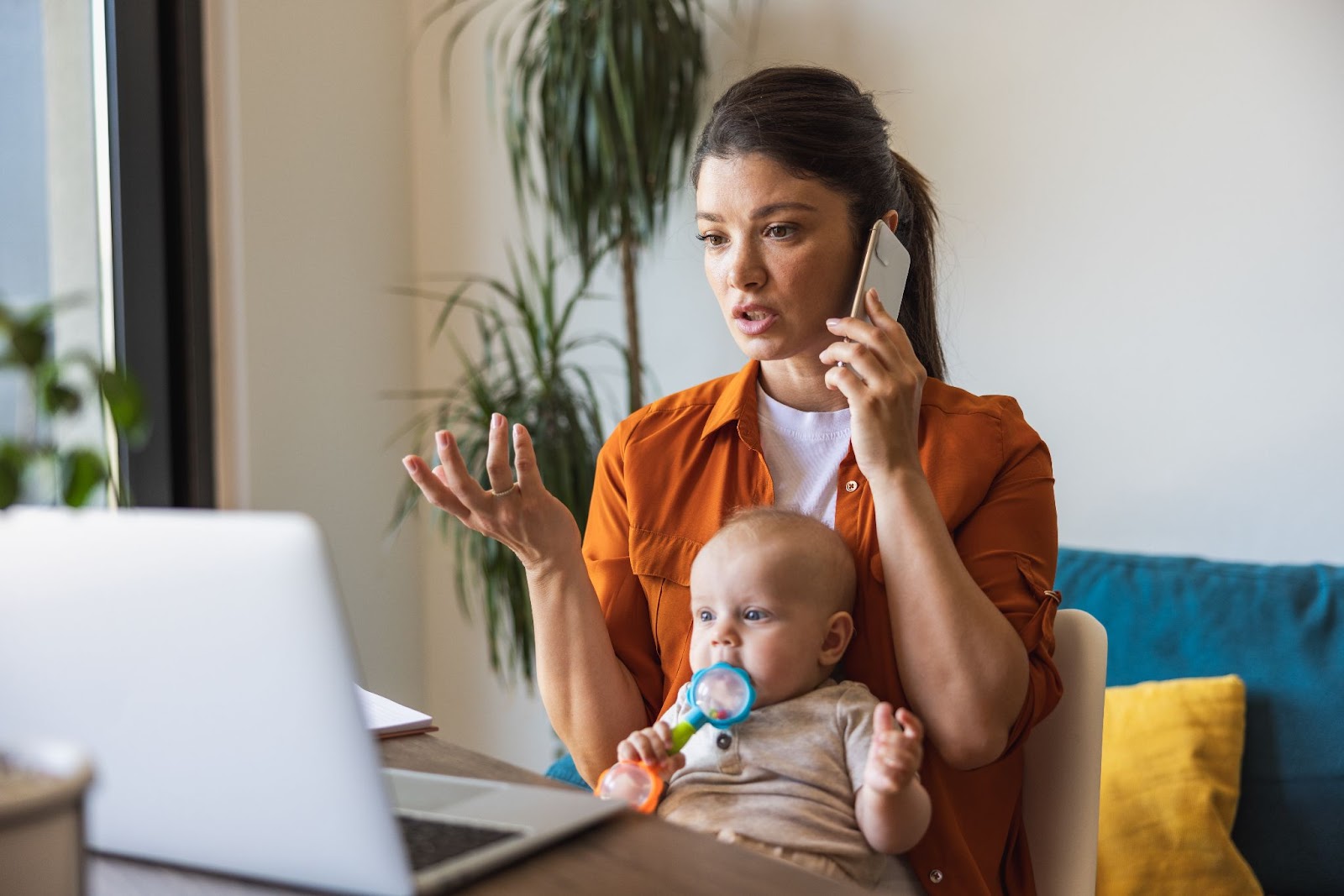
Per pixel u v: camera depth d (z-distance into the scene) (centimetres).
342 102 283
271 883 70
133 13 246
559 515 125
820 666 124
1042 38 228
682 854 72
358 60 287
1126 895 179
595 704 130
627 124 230
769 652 120
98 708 68
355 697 63
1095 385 227
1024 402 234
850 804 112
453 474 117
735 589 123
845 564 127
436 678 308
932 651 117
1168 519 222
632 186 242
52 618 68
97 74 248
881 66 243
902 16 240
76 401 145
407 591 304
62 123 246
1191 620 196
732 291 132
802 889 67
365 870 66
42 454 131
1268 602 194
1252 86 211
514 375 254
